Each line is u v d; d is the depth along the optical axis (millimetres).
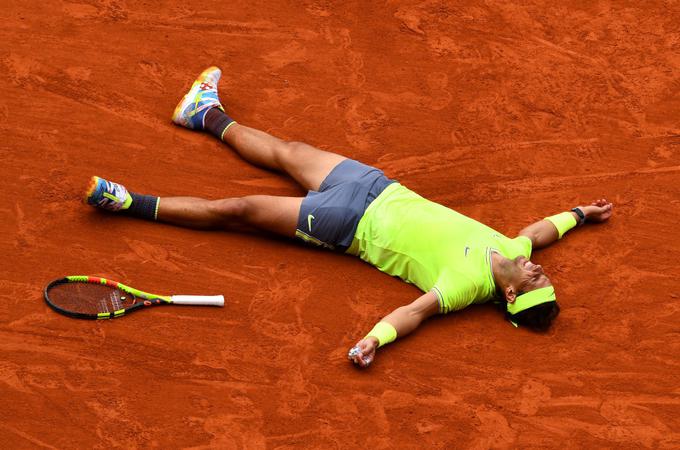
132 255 31797
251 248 32719
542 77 41469
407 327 30438
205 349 29672
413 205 32562
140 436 27594
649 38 43938
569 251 34625
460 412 29453
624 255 34781
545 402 30031
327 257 32906
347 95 39125
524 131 39031
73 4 40438
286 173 35344
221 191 34500
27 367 28453
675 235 35781
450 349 30938
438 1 44156
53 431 27359
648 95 41344
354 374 29812
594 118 40031
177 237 32562
